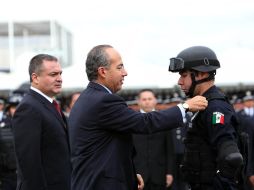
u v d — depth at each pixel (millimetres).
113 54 9117
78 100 9305
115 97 8820
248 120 14445
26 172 10930
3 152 18156
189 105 8773
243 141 9266
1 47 55656
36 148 10984
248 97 31891
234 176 8492
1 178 18250
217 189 8688
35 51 40156
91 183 8734
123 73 9219
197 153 8883
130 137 9180
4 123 18828
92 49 9242
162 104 28594
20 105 11227
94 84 9180
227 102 8961
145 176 17906
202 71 8984
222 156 8359
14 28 56750
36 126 11094
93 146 8883
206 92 9062
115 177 8750
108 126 8820
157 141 18203
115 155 8844
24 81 35938
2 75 37500
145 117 8805
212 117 8602
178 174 22172
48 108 11570
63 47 58781
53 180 11273
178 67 9117
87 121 8883
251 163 14266
